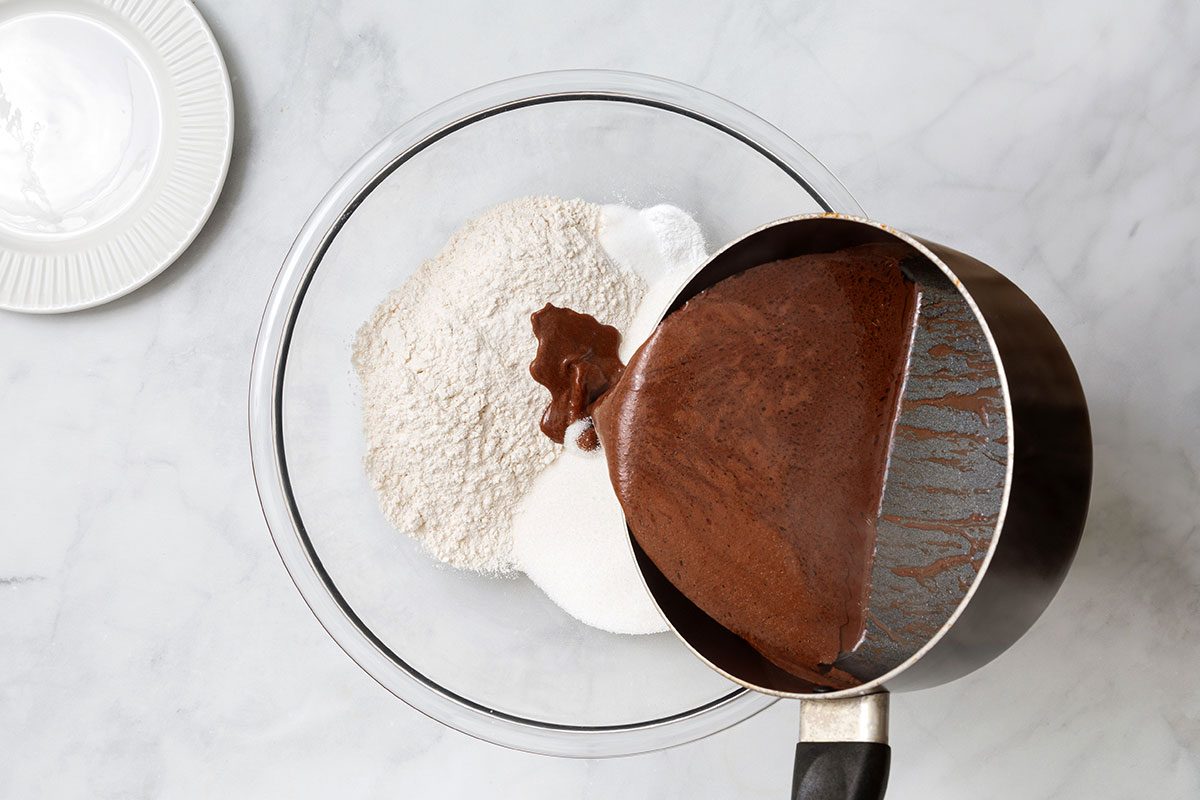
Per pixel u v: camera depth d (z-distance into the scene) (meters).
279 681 1.13
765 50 1.15
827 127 1.14
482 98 1.11
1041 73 1.13
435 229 1.13
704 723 1.08
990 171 1.13
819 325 0.95
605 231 1.11
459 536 1.09
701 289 0.97
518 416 1.08
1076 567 1.10
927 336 0.94
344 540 1.11
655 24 1.15
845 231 0.93
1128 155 1.12
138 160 1.15
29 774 1.13
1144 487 1.10
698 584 0.95
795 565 0.94
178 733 1.13
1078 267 1.12
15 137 1.15
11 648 1.14
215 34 1.15
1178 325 1.11
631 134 1.12
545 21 1.15
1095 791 1.09
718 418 0.95
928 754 1.10
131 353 1.15
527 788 1.12
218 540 1.14
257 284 1.15
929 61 1.14
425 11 1.15
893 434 0.94
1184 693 1.09
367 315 1.12
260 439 1.11
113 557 1.14
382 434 1.09
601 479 1.08
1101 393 1.11
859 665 0.93
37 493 1.14
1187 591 1.10
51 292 1.14
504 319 1.08
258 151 1.15
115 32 1.15
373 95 1.15
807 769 0.91
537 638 1.11
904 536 0.93
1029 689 1.10
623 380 0.97
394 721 1.12
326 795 1.12
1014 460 0.87
